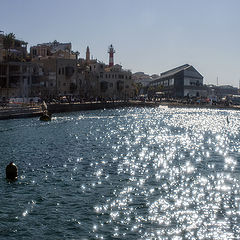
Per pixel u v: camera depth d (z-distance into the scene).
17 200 28.39
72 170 38.81
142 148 56.59
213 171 39.00
